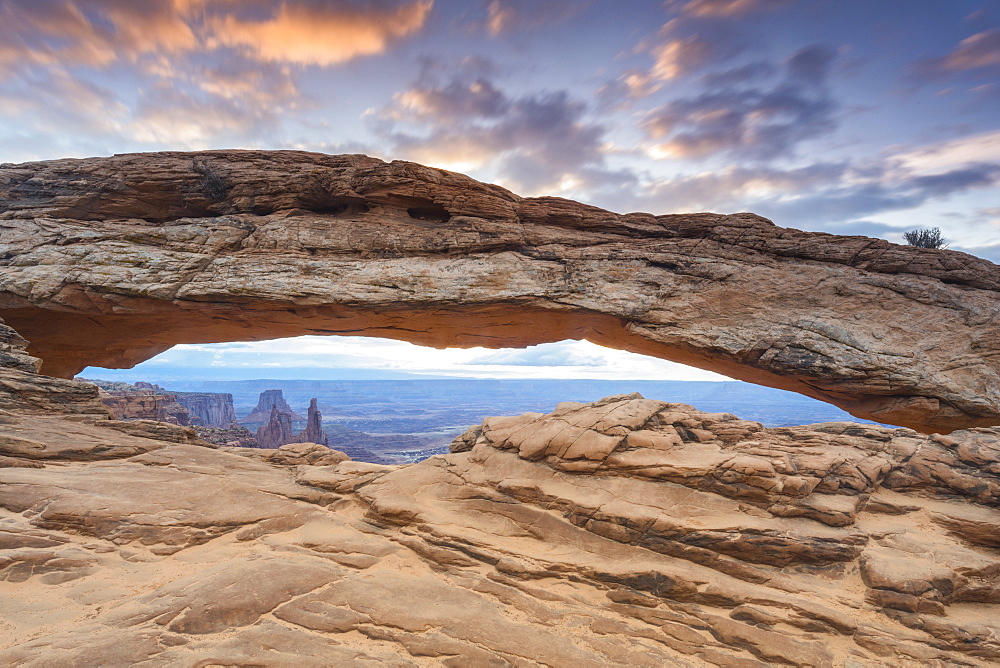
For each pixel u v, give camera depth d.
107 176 24.44
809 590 8.98
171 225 23.94
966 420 21.72
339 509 12.30
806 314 23.41
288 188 25.11
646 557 9.94
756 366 23.47
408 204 25.48
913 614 8.39
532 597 8.96
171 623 7.29
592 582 9.42
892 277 23.77
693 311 23.94
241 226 23.98
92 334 25.45
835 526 10.23
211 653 6.68
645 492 11.19
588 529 10.67
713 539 9.79
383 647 7.21
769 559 9.59
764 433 13.05
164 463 13.60
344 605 8.10
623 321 24.47
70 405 16.25
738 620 8.46
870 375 21.98
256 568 8.94
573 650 7.49
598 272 24.44
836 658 7.69
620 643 7.82
